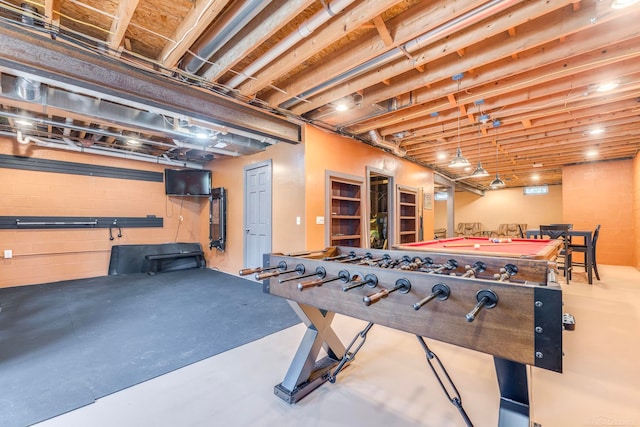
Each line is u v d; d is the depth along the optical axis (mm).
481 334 1077
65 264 5445
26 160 5078
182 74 2967
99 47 2518
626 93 3480
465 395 1977
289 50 2734
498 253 2488
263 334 2957
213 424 1670
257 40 2416
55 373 2195
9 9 2033
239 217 5816
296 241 4520
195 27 2242
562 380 2180
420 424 1688
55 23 2205
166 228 6719
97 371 2230
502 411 1274
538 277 1798
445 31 2268
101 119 3508
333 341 2240
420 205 7434
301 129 4477
